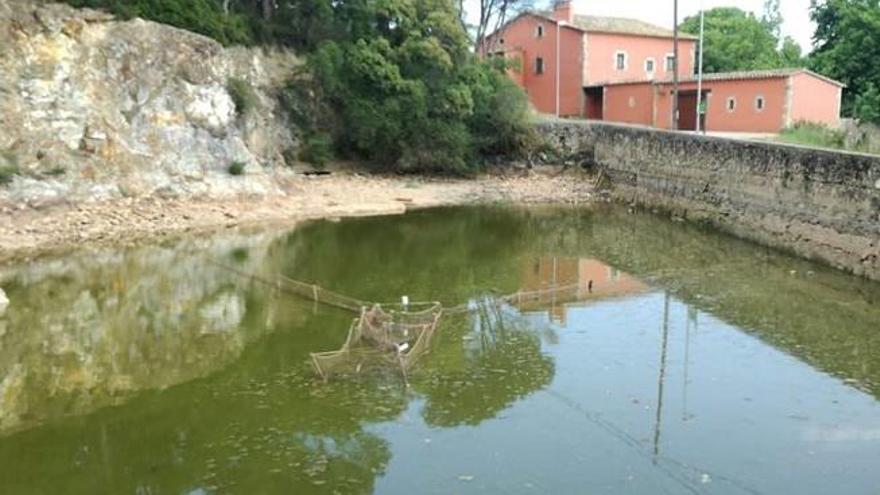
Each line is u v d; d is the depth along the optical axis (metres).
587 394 14.86
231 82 37.91
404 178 44.81
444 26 44.19
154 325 19.34
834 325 19.25
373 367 16.20
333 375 15.79
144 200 32.12
